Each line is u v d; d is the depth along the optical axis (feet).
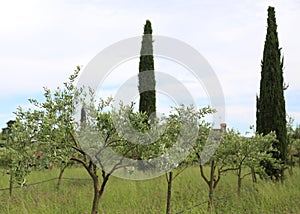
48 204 32.60
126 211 31.81
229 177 50.57
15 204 33.81
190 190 42.09
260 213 33.53
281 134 51.13
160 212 32.65
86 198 36.29
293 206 34.94
